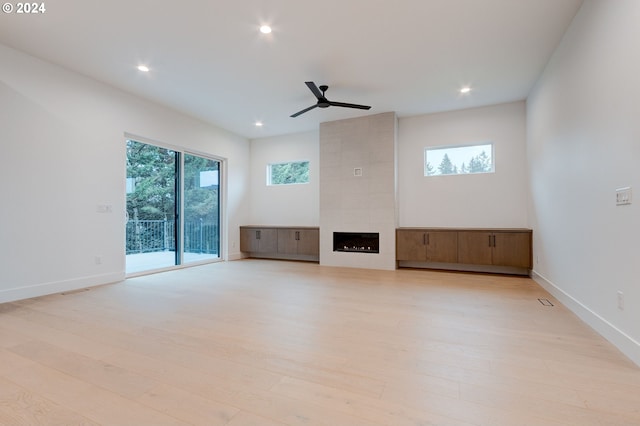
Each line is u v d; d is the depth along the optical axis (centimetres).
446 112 568
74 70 404
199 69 403
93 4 276
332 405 157
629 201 210
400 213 598
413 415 148
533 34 326
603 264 247
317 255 670
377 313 307
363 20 303
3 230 342
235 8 284
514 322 281
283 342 236
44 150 377
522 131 518
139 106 490
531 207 484
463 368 195
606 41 238
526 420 145
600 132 250
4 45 343
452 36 330
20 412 151
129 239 501
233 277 494
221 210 684
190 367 196
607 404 157
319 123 632
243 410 152
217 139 654
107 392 168
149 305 335
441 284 442
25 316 296
